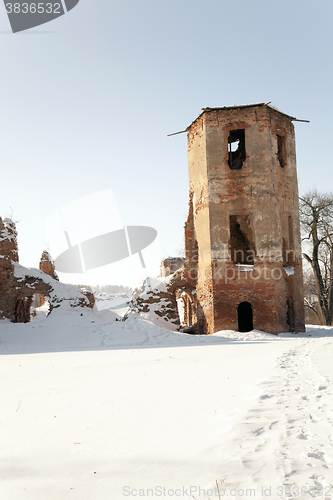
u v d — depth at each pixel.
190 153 27.52
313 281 41.62
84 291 30.80
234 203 24.77
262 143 24.78
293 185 26.38
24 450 4.43
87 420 5.51
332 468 3.36
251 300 23.97
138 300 26.91
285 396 5.89
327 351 11.55
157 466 3.71
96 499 3.17
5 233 27.70
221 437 4.29
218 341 20.30
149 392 7.13
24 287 27.72
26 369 11.53
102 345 21.22
